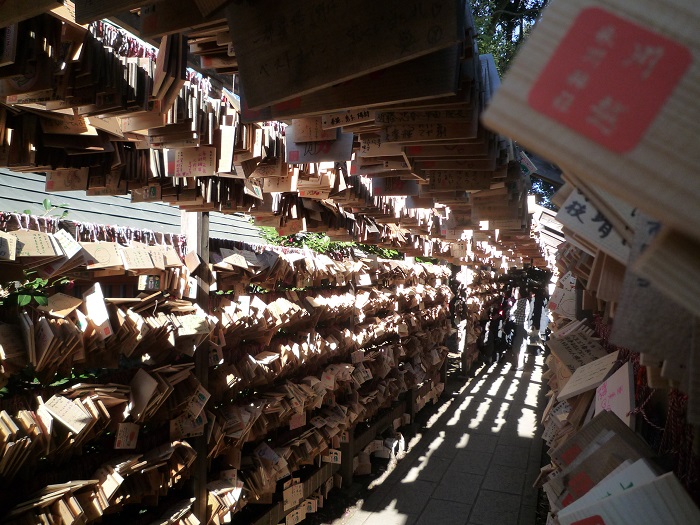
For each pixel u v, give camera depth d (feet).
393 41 3.03
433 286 28.60
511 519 15.64
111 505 8.21
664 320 2.07
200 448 10.30
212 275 10.27
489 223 10.89
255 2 3.50
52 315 7.09
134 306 8.26
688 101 1.10
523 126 1.17
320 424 14.79
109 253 7.82
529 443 22.70
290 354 12.69
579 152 1.13
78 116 5.93
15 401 6.85
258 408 11.44
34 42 4.64
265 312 11.70
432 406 28.96
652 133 1.10
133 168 7.75
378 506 16.48
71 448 7.60
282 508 13.34
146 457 8.87
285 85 3.41
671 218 1.06
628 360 6.59
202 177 8.71
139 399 8.16
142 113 5.93
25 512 6.72
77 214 12.53
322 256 14.82
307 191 10.19
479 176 7.22
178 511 9.59
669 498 2.41
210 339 10.16
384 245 18.92
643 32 1.15
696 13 1.13
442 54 3.59
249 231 20.53
